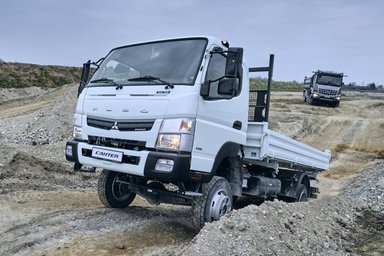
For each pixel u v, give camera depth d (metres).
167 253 4.99
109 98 5.98
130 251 5.22
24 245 5.21
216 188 5.97
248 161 7.43
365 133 24.22
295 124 25.58
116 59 6.55
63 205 7.52
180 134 5.29
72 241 5.44
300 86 74.75
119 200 7.42
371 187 10.73
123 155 5.57
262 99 7.23
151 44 6.34
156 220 6.77
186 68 5.68
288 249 5.26
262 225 5.41
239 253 4.70
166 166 5.22
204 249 4.56
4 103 31.59
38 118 21.98
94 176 11.24
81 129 6.27
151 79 5.75
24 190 8.62
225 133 6.09
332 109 33.44
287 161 8.05
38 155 14.54
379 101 41.47
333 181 14.45
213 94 5.80
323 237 6.24
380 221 7.93
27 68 51.34
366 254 6.04
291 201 8.89
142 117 5.52
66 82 52.09
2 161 10.20
